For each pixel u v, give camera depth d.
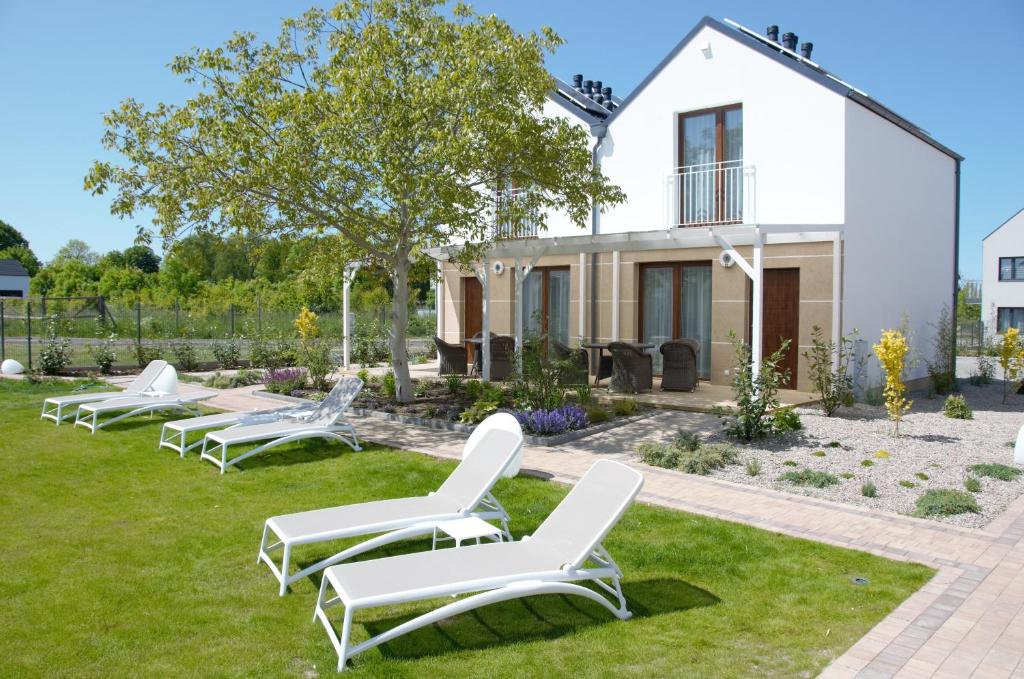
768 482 7.14
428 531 4.96
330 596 4.52
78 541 5.49
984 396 13.92
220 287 40.94
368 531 4.79
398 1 10.22
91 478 7.40
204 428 8.90
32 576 4.79
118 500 6.61
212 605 4.37
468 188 10.35
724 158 13.48
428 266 13.08
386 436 9.52
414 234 10.47
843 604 4.36
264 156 9.31
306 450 8.64
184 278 43.50
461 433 9.69
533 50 9.96
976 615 4.20
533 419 9.27
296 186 9.50
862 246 12.65
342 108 9.38
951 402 10.89
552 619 4.21
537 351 11.09
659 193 14.15
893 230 13.85
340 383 9.20
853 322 12.42
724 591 4.58
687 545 5.36
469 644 3.89
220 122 9.38
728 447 8.14
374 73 9.43
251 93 9.53
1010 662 3.63
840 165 11.98
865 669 3.55
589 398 11.03
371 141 9.55
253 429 8.33
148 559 5.12
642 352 12.39
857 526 5.85
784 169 12.62
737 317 13.20
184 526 5.87
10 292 56.31
